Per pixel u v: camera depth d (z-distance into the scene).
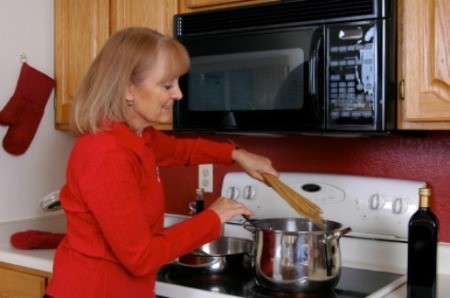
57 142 2.23
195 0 1.76
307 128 1.50
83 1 2.04
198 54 1.68
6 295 1.91
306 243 1.40
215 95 1.66
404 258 1.67
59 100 2.15
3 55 2.03
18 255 1.87
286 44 1.52
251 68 1.59
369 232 1.72
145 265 1.14
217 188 2.12
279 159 1.99
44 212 2.19
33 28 2.12
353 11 1.41
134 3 1.89
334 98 1.45
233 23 1.61
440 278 1.61
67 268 1.26
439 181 1.69
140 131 1.32
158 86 1.21
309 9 1.48
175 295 1.47
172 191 2.24
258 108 1.58
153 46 1.20
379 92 1.39
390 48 1.39
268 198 1.87
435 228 1.32
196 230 1.22
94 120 1.19
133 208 1.14
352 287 1.50
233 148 1.56
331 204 1.77
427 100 1.38
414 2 1.39
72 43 2.09
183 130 1.74
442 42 1.36
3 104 2.03
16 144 2.05
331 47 1.45
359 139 1.83
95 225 1.23
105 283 1.23
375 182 1.73
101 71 1.21
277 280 1.41
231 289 1.45
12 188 2.08
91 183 1.13
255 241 1.47
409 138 1.74
